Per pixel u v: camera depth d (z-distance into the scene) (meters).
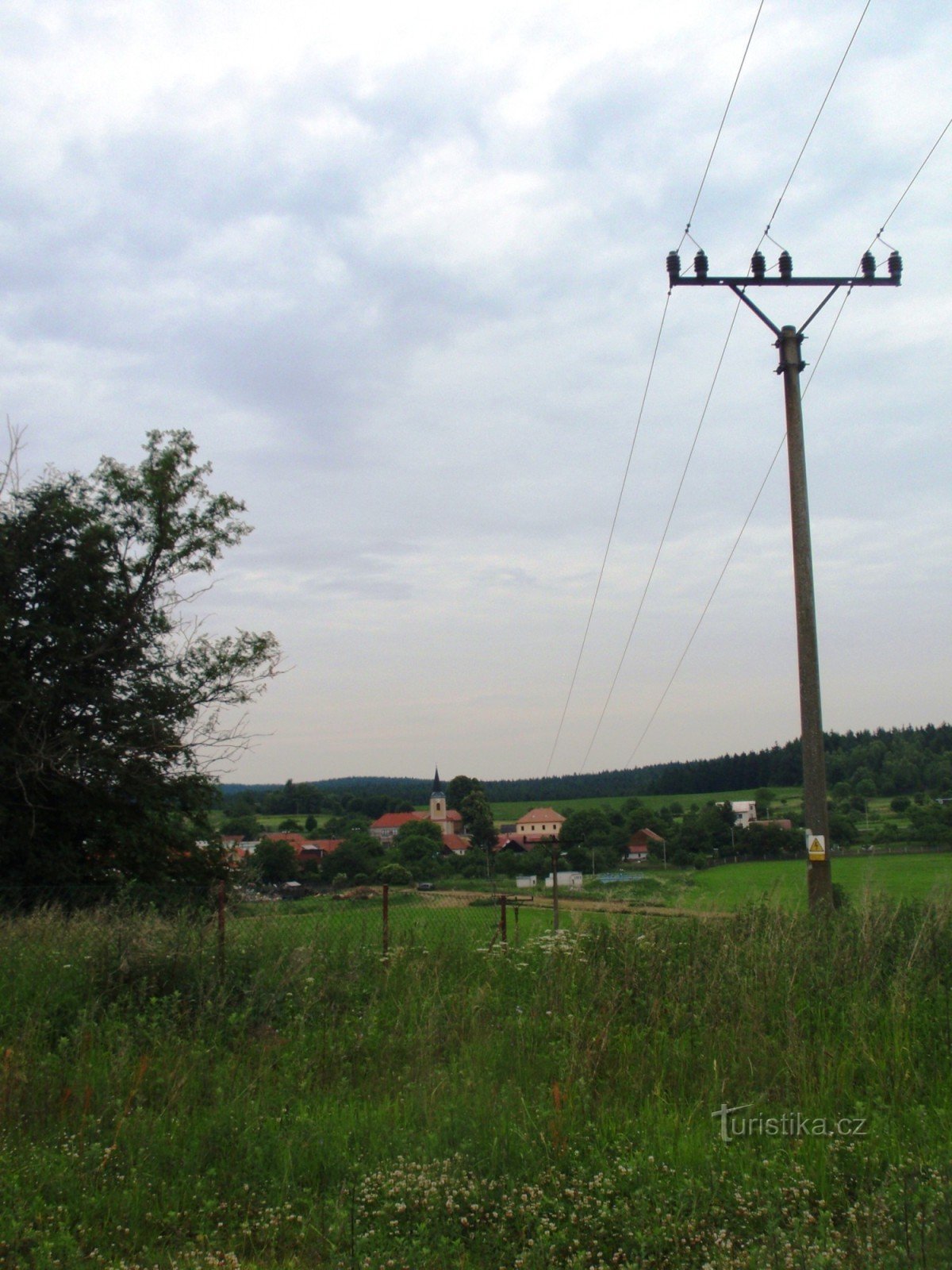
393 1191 4.71
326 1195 4.79
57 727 24.56
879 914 8.91
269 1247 4.42
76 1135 5.32
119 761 24.28
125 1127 5.46
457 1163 5.00
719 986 7.70
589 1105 5.79
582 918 9.76
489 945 9.68
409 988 8.37
